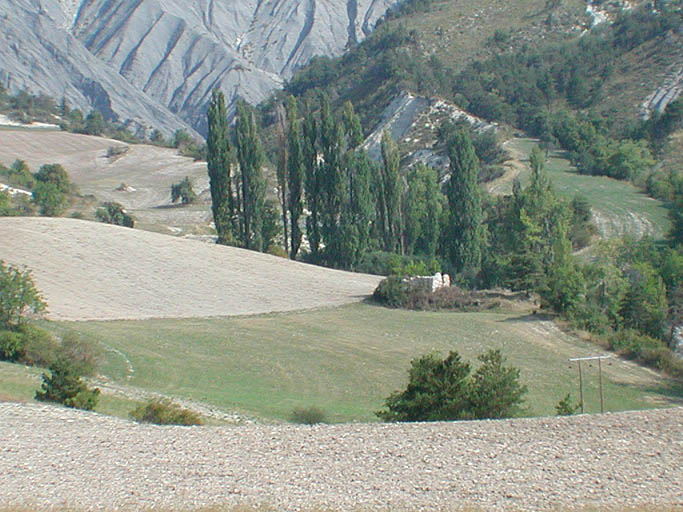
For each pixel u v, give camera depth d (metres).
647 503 21.11
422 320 86.94
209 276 104.69
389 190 136.88
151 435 29.53
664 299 93.06
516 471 23.78
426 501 21.39
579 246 136.25
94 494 22.61
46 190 183.62
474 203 124.12
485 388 38.44
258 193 130.12
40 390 45.81
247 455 26.23
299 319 86.06
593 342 79.44
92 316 79.44
